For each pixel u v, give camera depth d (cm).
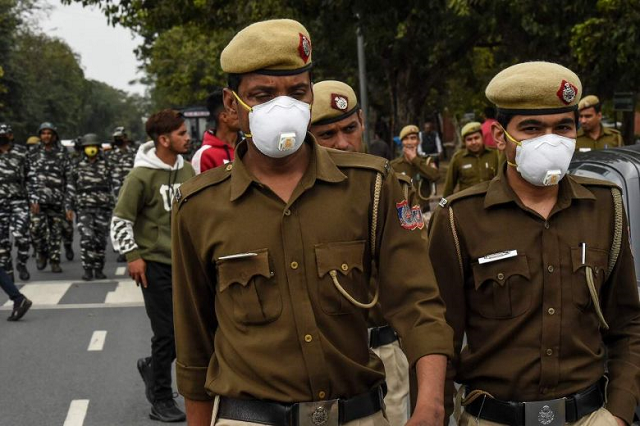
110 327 980
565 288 328
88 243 1313
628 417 328
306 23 2142
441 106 3978
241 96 286
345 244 284
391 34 2009
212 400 310
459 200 337
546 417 328
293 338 282
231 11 2155
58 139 1434
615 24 1400
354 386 288
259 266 283
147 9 2238
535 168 323
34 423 660
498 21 1667
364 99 2197
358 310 287
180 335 308
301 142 280
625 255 335
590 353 331
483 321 336
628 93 1544
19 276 1342
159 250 626
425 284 288
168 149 630
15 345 903
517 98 327
